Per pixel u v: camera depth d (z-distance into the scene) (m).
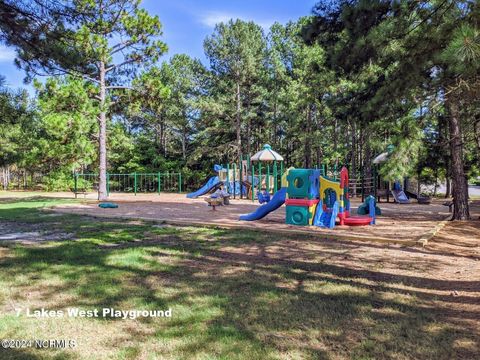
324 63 7.92
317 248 6.94
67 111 18.27
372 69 7.66
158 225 9.88
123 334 3.27
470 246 7.21
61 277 4.93
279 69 29.72
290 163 33.84
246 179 22.69
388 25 6.00
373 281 4.82
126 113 21.42
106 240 7.64
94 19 7.47
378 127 8.05
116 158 33.75
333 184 9.77
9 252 6.39
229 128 33.16
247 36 30.80
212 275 5.05
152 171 33.78
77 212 13.05
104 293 4.30
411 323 3.48
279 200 10.35
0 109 10.85
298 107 26.17
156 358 2.83
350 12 6.36
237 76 30.94
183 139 36.06
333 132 29.12
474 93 6.00
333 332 3.28
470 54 4.10
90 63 8.18
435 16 5.71
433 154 12.85
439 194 27.06
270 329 3.34
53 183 30.34
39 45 7.05
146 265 5.55
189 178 33.81
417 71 6.04
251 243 7.36
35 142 27.19
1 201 18.91
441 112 10.48
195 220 10.56
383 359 2.82
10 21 6.66
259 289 4.44
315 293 4.32
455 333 3.27
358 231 8.68
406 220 11.09
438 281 4.85
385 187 21.02
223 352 2.92
